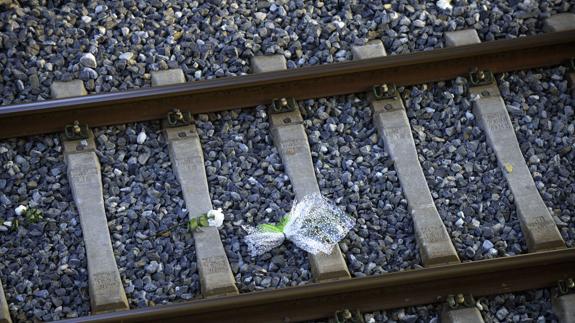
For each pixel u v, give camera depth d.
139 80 14.78
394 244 13.63
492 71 15.02
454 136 14.58
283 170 14.21
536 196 14.03
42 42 15.00
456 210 13.95
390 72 14.82
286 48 15.20
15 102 14.50
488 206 13.99
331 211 13.81
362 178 14.10
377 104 14.67
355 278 12.96
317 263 13.34
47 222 13.64
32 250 13.45
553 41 14.97
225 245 13.59
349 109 14.68
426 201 13.91
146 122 14.48
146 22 15.28
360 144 14.42
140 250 13.49
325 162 14.28
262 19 15.43
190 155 14.16
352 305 13.02
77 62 14.89
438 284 13.13
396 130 14.45
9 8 15.20
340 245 13.59
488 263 13.10
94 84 14.73
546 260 13.12
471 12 15.66
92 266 13.28
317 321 13.01
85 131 14.23
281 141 14.33
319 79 14.69
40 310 12.98
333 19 15.46
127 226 13.65
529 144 14.48
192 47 15.09
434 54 14.79
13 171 13.98
